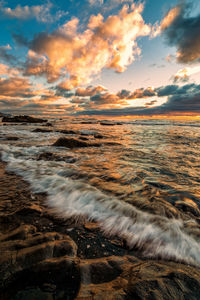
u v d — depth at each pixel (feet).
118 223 7.76
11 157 20.92
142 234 6.98
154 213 8.34
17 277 4.51
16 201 9.72
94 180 13.10
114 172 15.03
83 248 6.16
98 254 5.87
